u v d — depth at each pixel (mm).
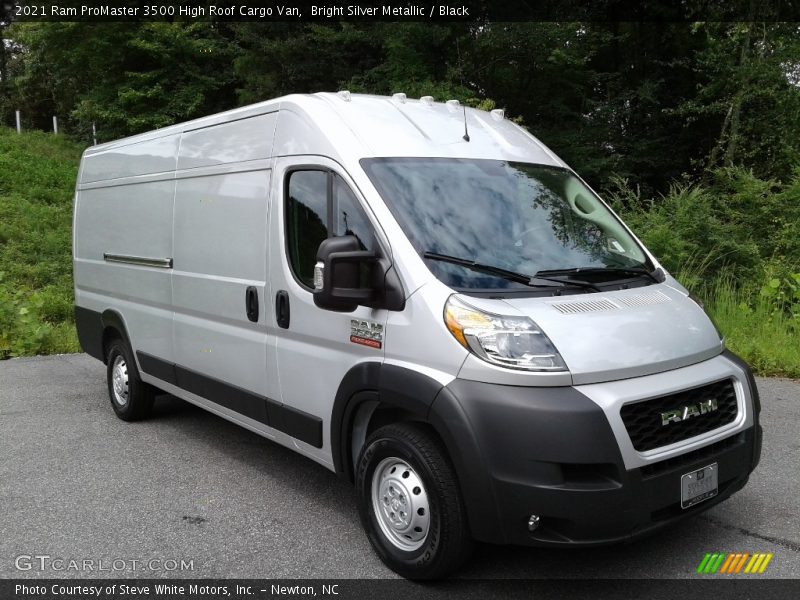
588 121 16625
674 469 3186
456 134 4344
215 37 23297
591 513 2986
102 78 24141
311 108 4191
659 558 3646
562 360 3111
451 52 15805
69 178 22953
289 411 4223
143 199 5805
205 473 4977
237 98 23000
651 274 4047
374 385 3518
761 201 11461
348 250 3475
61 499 4535
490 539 3119
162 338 5570
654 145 16609
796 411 6047
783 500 4312
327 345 3926
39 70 33219
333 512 4305
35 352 9547
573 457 2980
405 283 3459
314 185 4059
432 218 3684
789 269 10031
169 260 5375
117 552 3820
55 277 14602
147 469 5062
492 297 3361
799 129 13531
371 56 17016
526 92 16938
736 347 7664
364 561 3689
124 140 6348
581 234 4062
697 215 10820
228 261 4715
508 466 3027
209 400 5078
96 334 6695
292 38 17312
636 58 17188
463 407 3121
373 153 3893
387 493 3551
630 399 3107
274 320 4289
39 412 6617
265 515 4266
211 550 3830
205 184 4992
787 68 13656
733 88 14070
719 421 3465
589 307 3418
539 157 4539
